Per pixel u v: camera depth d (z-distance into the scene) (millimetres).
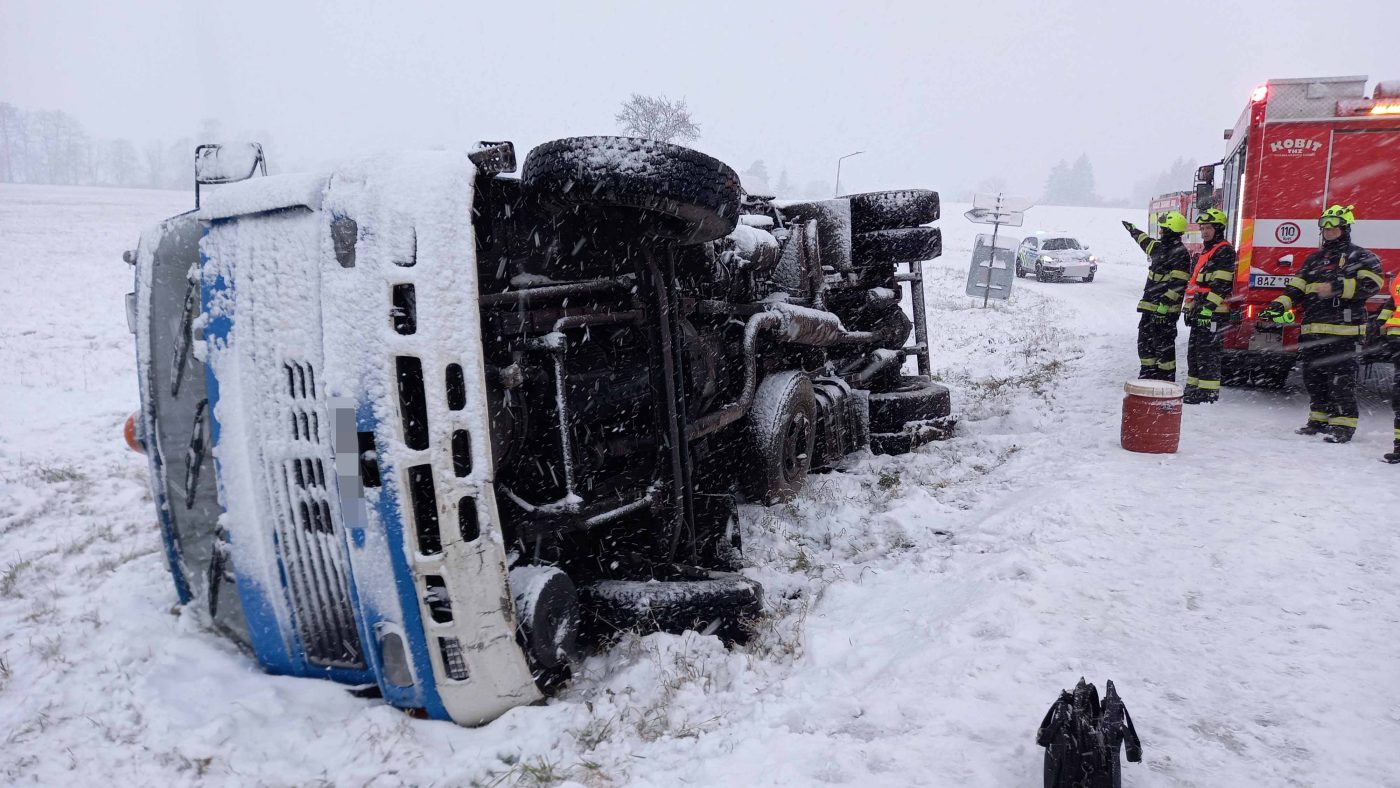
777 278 6750
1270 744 3055
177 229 4188
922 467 7410
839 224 7707
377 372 3141
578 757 3195
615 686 3707
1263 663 3629
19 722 3578
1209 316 8906
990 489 6613
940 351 15922
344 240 3229
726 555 5117
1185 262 9133
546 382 4102
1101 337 15102
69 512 7016
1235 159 10227
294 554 3543
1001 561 4797
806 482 6590
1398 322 6496
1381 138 8492
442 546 3156
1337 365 7195
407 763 3150
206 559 4324
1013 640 3863
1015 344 15586
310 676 3701
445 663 3299
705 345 5414
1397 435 6484
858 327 8359
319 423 3328
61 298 20781
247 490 3592
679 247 4859
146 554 5805
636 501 4375
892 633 4188
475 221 3834
